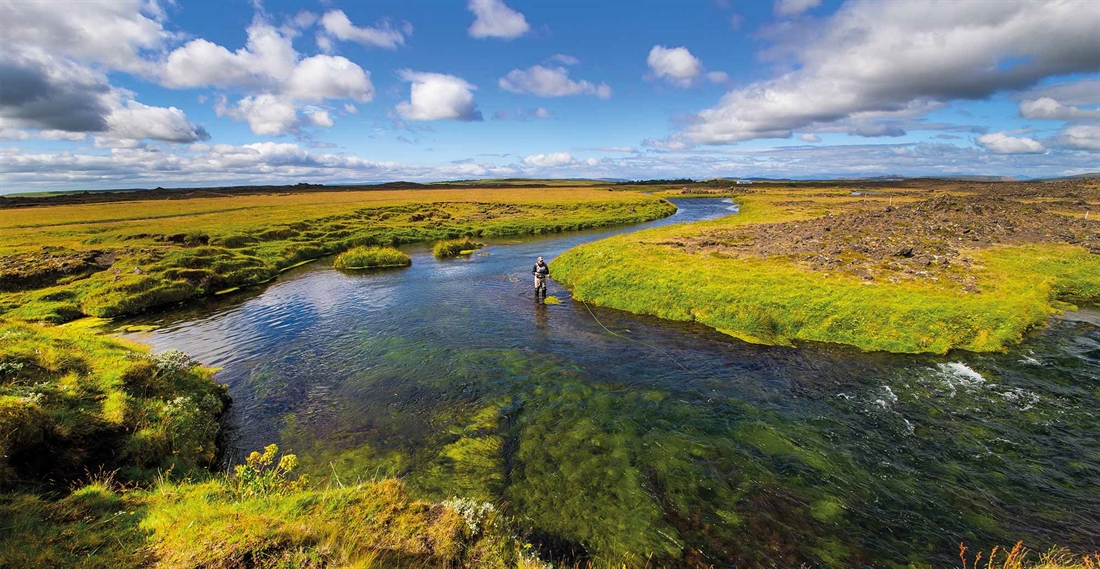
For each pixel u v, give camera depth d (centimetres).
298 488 920
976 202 5381
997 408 1342
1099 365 1598
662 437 1230
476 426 1309
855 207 7994
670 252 3428
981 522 919
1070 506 954
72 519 669
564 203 10300
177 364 1502
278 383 1655
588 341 2011
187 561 571
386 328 2280
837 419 1309
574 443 1209
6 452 798
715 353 1836
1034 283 2397
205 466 1116
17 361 1162
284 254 4628
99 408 1089
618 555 839
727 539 884
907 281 2395
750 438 1222
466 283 3331
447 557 682
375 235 6003
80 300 2775
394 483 873
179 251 3888
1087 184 12138
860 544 870
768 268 2788
